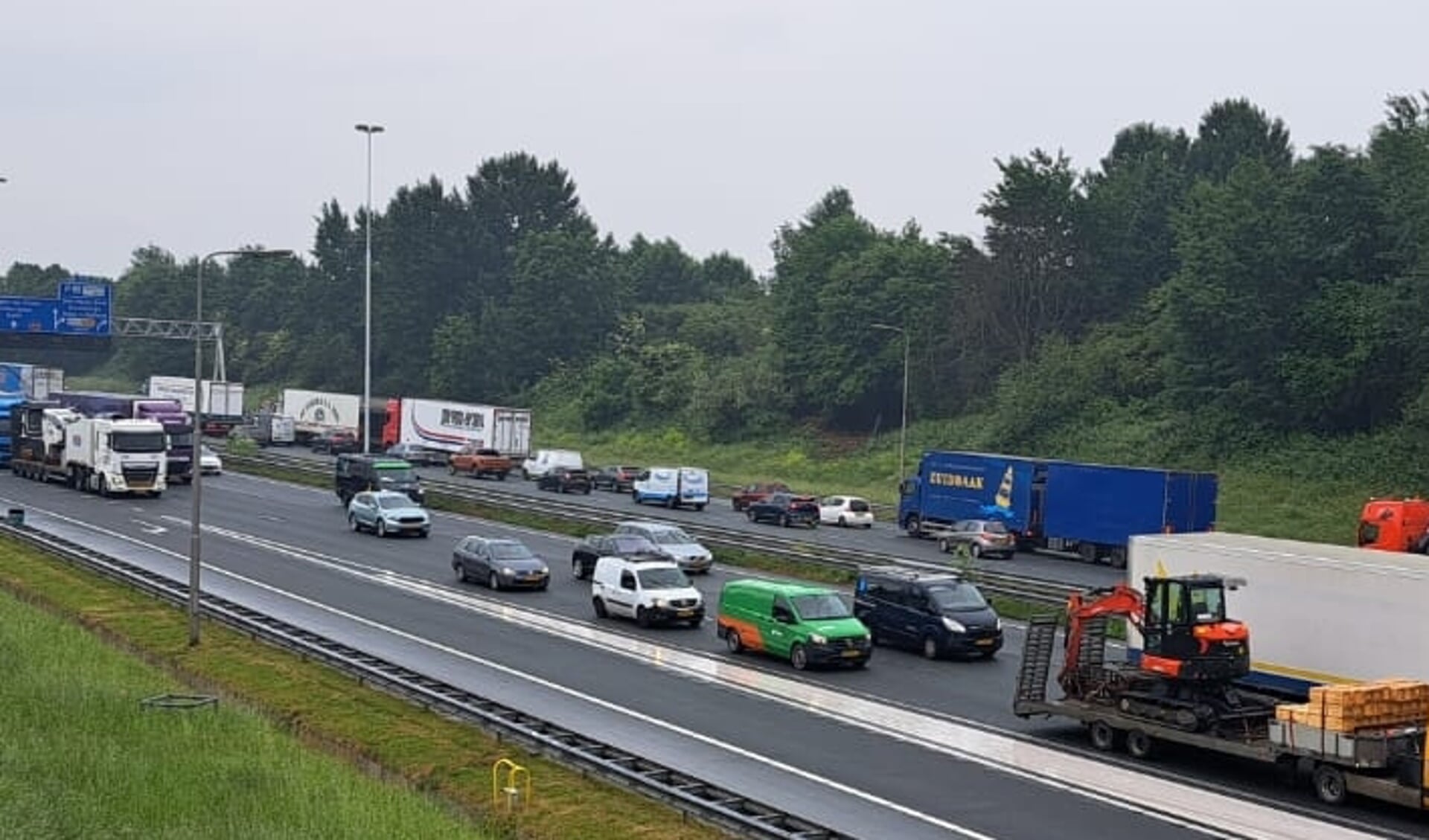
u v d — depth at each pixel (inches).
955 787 965.8
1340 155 3189.0
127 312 7637.8
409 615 1624.0
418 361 6003.9
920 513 2652.6
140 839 801.6
